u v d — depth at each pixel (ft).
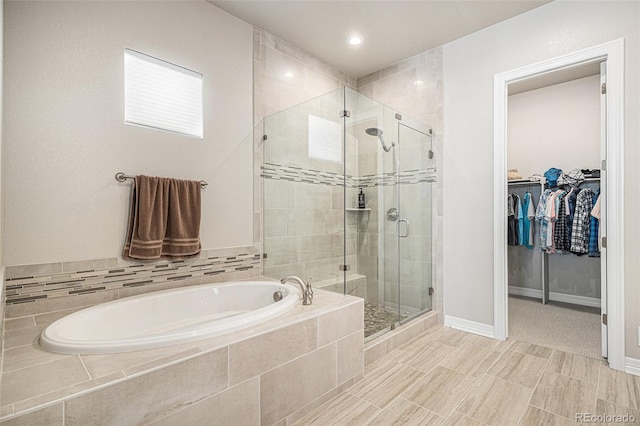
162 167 7.73
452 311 10.53
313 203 9.10
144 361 4.37
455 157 10.45
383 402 6.34
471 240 10.08
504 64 9.41
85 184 6.64
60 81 6.34
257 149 9.75
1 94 4.80
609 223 7.68
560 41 8.44
